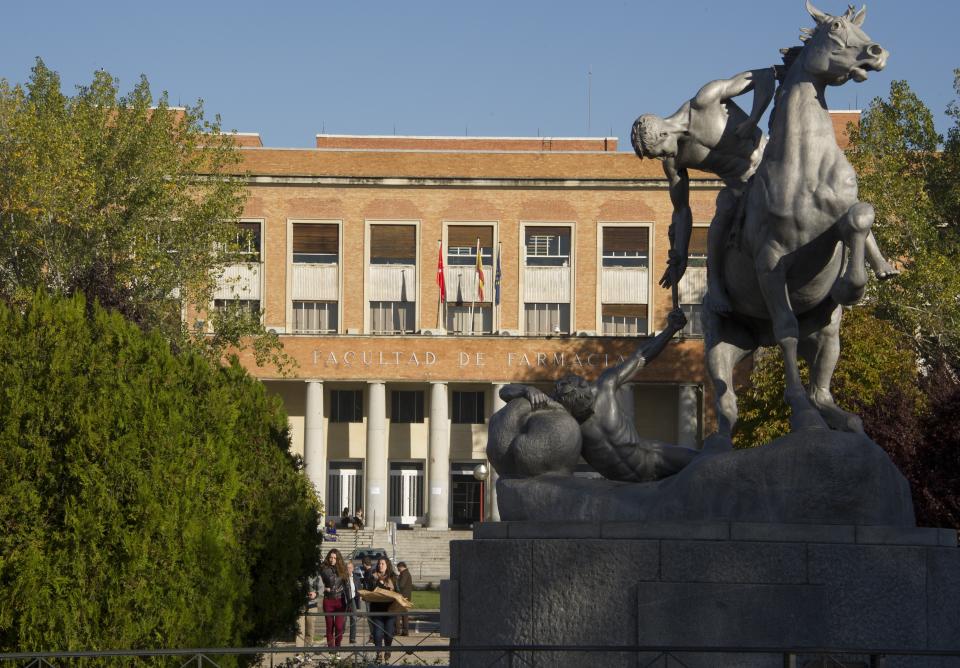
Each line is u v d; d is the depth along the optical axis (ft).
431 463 230.48
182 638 50.75
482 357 229.86
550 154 236.84
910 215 132.46
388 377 230.07
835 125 215.72
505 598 34.88
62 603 48.78
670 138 40.24
